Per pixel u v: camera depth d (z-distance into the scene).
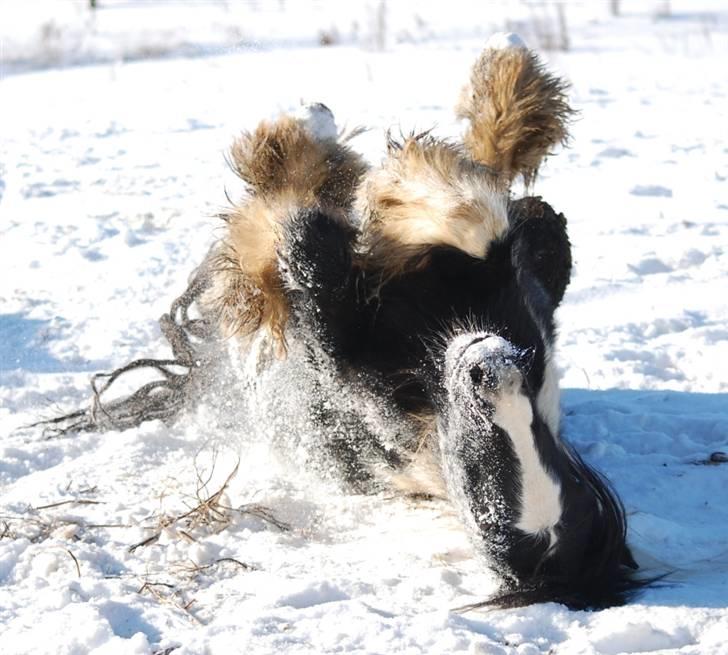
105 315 14.04
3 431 10.64
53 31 47.34
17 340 13.26
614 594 6.92
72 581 7.11
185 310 10.20
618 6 50.47
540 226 8.48
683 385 11.41
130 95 32.31
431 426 7.55
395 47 40.47
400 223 7.51
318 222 7.69
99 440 10.20
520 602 6.70
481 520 6.59
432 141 8.14
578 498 6.76
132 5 56.47
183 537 7.87
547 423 6.83
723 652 6.05
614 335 12.86
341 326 7.68
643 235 16.73
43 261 16.59
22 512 8.43
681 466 9.17
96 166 23.03
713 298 14.06
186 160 23.16
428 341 7.34
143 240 17.44
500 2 53.19
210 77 34.75
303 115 9.12
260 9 53.28
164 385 10.41
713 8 50.09
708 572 7.31
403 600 6.90
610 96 28.77
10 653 6.27
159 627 6.62
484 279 7.31
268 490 8.78
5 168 23.09
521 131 9.66
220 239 9.26
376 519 8.33
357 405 8.02
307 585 6.93
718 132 23.94
